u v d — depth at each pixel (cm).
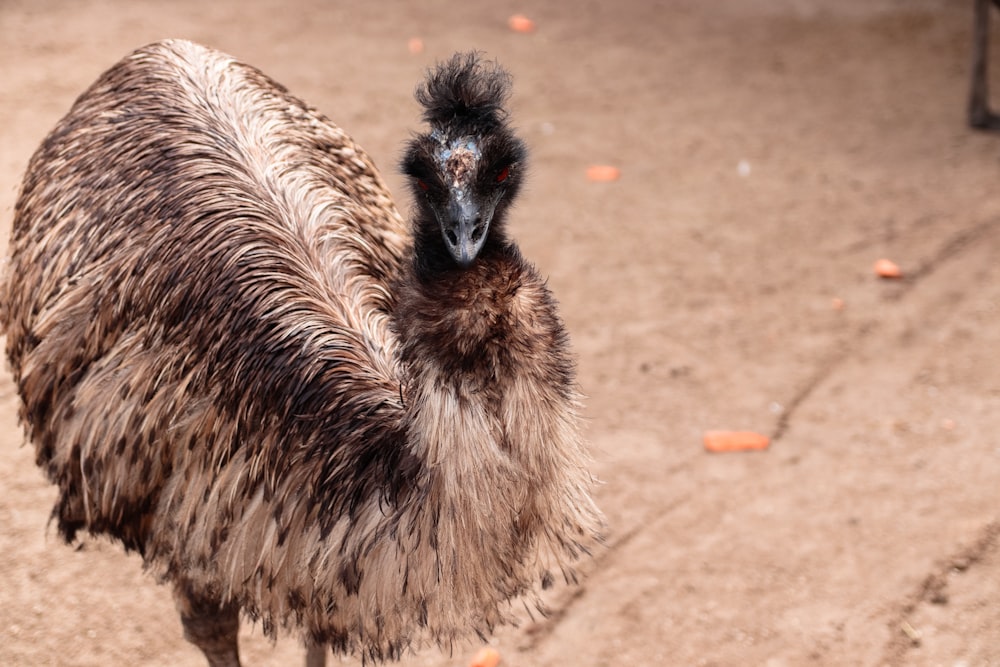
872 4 2595
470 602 639
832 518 1120
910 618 1001
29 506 1088
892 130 1995
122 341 759
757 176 1820
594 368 1341
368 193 904
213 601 761
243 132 855
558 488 644
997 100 2127
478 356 596
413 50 2244
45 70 2014
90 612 981
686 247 1608
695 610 1016
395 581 637
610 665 959
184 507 728
